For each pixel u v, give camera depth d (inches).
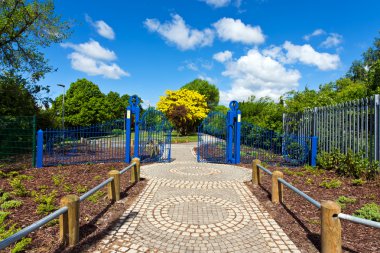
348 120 341.4
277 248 149.6
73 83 1685.5
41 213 192.2
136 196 249.1
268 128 556.1
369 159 301.9
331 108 380.5
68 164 410.6
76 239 148.9
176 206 222.8
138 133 439.8
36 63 601.3
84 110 1584.6
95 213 198.1
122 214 200.8
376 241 151.3
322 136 403.2
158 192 265.1
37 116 680.4
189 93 1523.1
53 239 151.8
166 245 153.3
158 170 379.6
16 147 481.4
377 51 1445.6
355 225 175.3
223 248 150.0
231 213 206.5
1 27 518.6
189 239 161.2
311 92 548.1
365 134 308.0
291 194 247.9
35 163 394.0
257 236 165.3
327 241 131.5
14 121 492.4
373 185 268.2
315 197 237.6
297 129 490.0
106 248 148.0
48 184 280.7
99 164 402.6
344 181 292.7
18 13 524.4
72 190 257.1
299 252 144.5
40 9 532.4
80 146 674.8
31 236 154.4
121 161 446.0
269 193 255.8
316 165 388.5
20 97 617.9
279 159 471.5
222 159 486.9
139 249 148.0
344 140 347.9
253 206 223.3
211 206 223.5
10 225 170.7
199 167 406.9
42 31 551.2
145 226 179.8
